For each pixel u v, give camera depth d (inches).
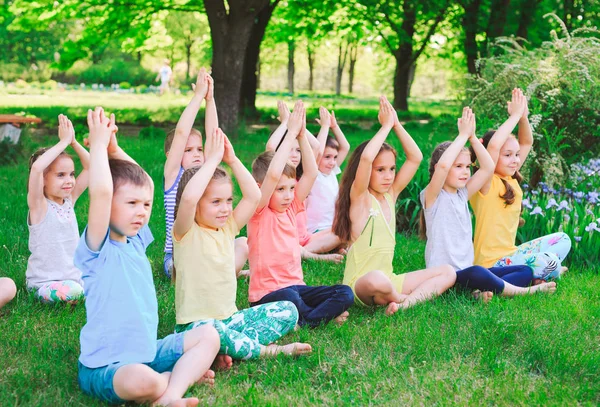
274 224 183.6
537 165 295.4
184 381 134.0
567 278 219.1
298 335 170.9
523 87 299.6
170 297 192.1
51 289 186.1
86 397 133.9
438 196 209.8
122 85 1784.0
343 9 878.4
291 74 2030.0
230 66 569.0
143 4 734.5
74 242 197.3
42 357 153.3
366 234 196.5
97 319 133.6
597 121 302.7
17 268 214.8
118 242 138.2
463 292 200.8
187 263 157.5
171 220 213.8
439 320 180.4
